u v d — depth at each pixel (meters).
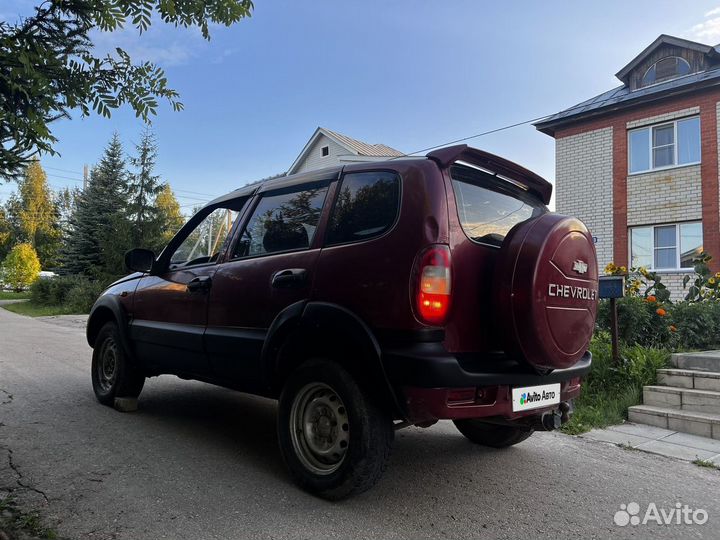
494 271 3.08
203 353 4.04
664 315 6.75
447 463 3.94
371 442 2.94
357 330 2.95
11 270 39.94
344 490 3.01
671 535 2.87
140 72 3.10
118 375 5.05
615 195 15.47
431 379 2.71
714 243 13.59
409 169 3.10
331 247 3.28
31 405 5.22
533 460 4.05
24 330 13.54
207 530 2.74
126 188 23.89
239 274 3.82
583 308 3.27
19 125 2.68
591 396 5.63
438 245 2.89
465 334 2.97
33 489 3.19
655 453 4.29
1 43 2.55
